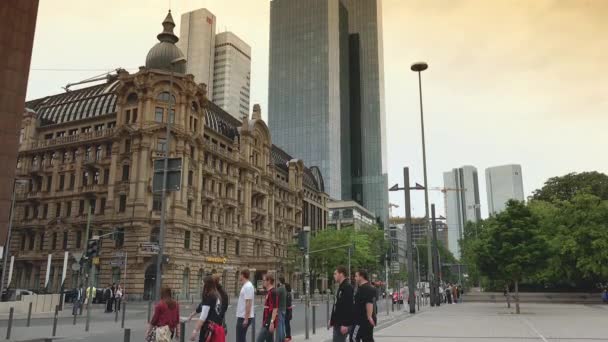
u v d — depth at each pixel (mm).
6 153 26203
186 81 67562
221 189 77250
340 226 161875
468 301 62000
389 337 18703
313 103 187375
